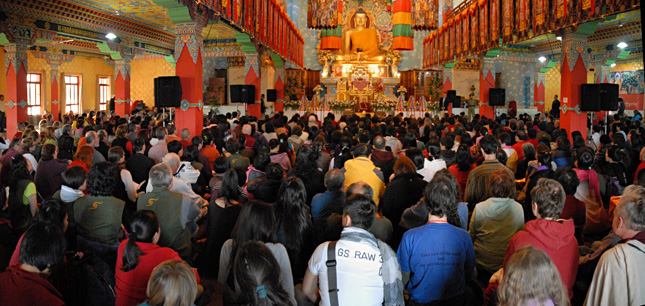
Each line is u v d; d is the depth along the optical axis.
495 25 15.64
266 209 3.38
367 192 4.15
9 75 14.33
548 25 12.07
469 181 5.61
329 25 20.80
